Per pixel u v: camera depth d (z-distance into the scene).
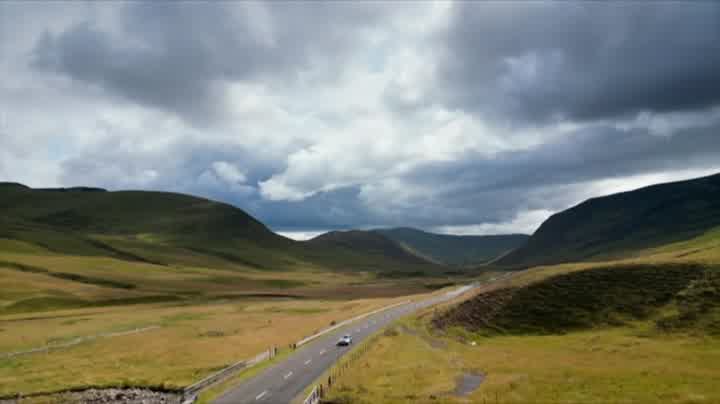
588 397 36.19
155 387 45.78
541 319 74.06
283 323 92.69
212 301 150.00
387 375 45.47
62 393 44.59
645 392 36.75
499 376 44.66
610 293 76.94
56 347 67.69
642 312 69.56
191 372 50.66
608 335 63.53
